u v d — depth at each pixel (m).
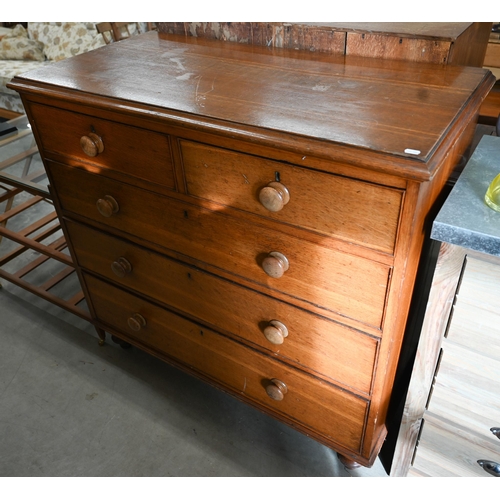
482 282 0.78
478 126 1.17
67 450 1.35
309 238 0.88
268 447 1.34
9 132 1.91
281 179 0.84
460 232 0.72
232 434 1.38
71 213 1.29
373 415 1.03
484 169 0.86
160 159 0.99
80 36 3.04
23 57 3.14
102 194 1.17
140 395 1.50
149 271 1.23
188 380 1.53
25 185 1.54
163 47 1.24
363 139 0.75
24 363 1.61
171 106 0.90
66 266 2.00
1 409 1.47
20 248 1.84
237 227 0.97
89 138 1.06
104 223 1.23
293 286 0.97
